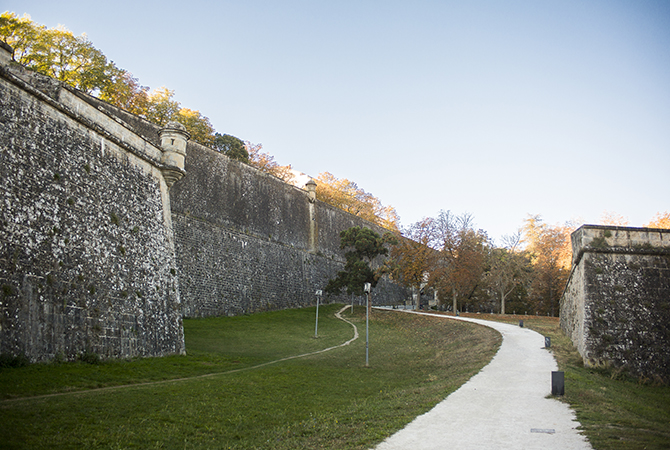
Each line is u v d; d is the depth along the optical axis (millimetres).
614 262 24609
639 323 23375
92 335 18156
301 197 56375
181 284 36969
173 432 11516
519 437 10422
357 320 46719
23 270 15531
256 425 12836
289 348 30438
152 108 49625
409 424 11586
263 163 68938
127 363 19031
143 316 21469
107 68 44125
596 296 23953
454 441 10125
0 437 9641
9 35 39188
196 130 53406
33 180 16531
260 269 46781
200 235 39875
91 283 18594
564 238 66812
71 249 17828
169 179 25766
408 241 57125
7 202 15336
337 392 17719
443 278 54875
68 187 18203
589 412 12727
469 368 20547
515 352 23719
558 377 14789
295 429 12289
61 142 18203
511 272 60219
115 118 21812
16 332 14953
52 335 16297
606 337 23016
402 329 41406
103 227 19922
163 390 15250
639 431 11016
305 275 54281
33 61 39781
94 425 11242
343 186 83375
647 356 22719
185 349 24891
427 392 16188
